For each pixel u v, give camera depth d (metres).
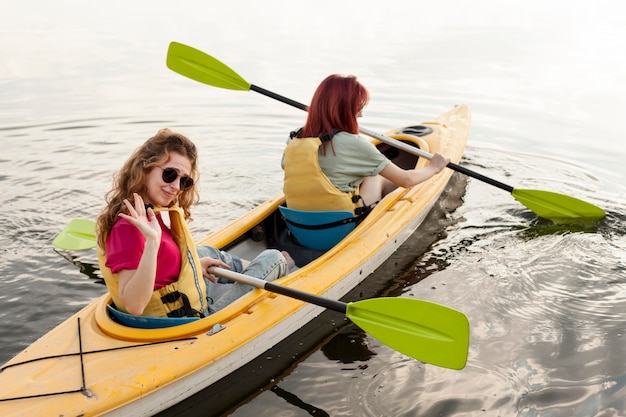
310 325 3.05
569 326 2.99
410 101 6.80
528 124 6.12
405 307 2.56
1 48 9.26
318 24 11.33
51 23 11.37
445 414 2.43
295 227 3.45
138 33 10.38
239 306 2.73
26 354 2.44
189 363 2.43
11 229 3.94
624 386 2.55
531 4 13.36
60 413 2.16
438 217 4.22
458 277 3.47
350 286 3.31
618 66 8.23
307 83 7.41
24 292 3.26
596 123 6.14
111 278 2.35
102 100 6.79
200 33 10.37
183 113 6.37
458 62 8.51
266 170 5.01
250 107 6.59
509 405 2.47
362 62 8.48
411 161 4.63
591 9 12.59
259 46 9.41
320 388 2.62
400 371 2.71
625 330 2.95
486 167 5.11
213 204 4.40
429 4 13.69
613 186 4.73
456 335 2.48
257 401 2.55
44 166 4.98
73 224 3.74
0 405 2.18
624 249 3.76
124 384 2.29
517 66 8.29
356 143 3.23
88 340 2.49
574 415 2.41
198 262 2.61
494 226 4.10
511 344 2.87
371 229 3.53
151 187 2.30
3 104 6.61
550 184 4.77
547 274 3.48
